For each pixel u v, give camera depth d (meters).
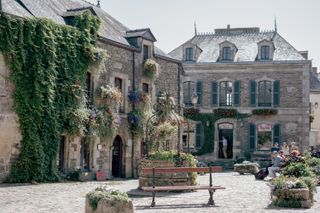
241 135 36.06
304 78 35.31
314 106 47.72
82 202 13.23
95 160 21.92
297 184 12.86
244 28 39.22
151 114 24.84
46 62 19.36
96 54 21.48
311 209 12.27
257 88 36.03
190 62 37.03
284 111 35.50
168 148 26.45
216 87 36.62
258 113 35.62
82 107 20.89
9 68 18.25
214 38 39.28
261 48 36.28
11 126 18.30
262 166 33.16
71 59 20.66
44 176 19.14
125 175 24.03
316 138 46.97
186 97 37.16
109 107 22.38
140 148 25.16
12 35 18.17
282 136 35.50
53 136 19.64
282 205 12.72
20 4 20.12
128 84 24.45
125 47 24.08
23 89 18.59
